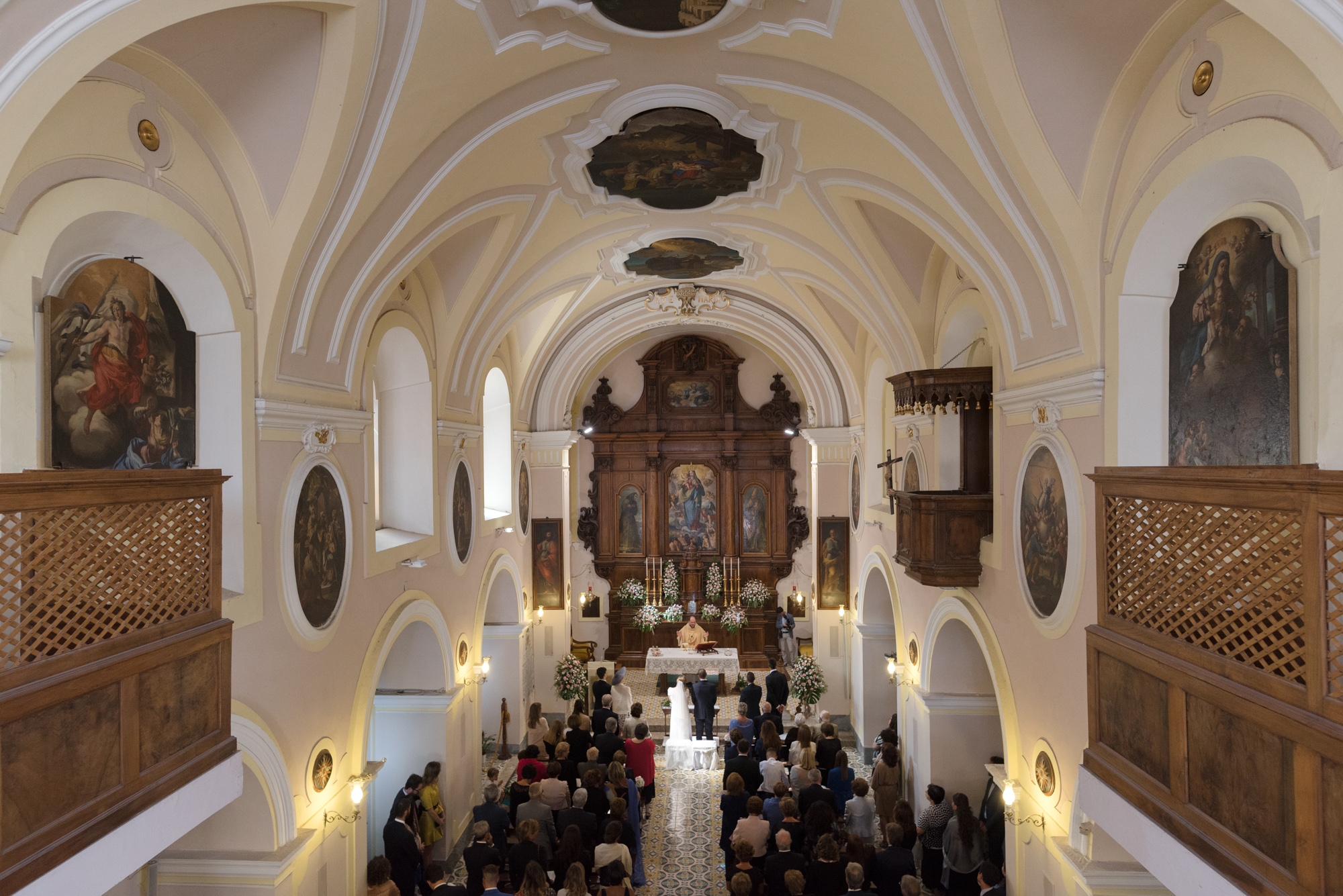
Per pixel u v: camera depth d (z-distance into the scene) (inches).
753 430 785.6
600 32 249.3
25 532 124.8
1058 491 260.4
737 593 778.2
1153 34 195.6
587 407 789.9
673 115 295.1
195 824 157.6
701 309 638.5
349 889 300.5
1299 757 111.6
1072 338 248.8
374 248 284.7
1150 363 220.1
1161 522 154.6
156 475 149.6
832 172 331.0
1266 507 123.0
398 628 347.6
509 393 574.2
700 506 792.3
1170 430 219.1
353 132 229.3
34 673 122.2
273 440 251.0
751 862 325.4
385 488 405.1
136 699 142.9
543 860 296.8
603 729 494.9
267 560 247.4
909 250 386.6
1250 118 166.2
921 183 284.2
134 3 136.6
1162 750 147.6
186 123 209.5
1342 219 135.1
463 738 434.3
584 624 789.9
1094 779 173.2
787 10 236.2
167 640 150.8
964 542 344.2
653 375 784.9
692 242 457.4
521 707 567.5
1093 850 234.1
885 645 561.0
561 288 503.2
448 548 424.8
